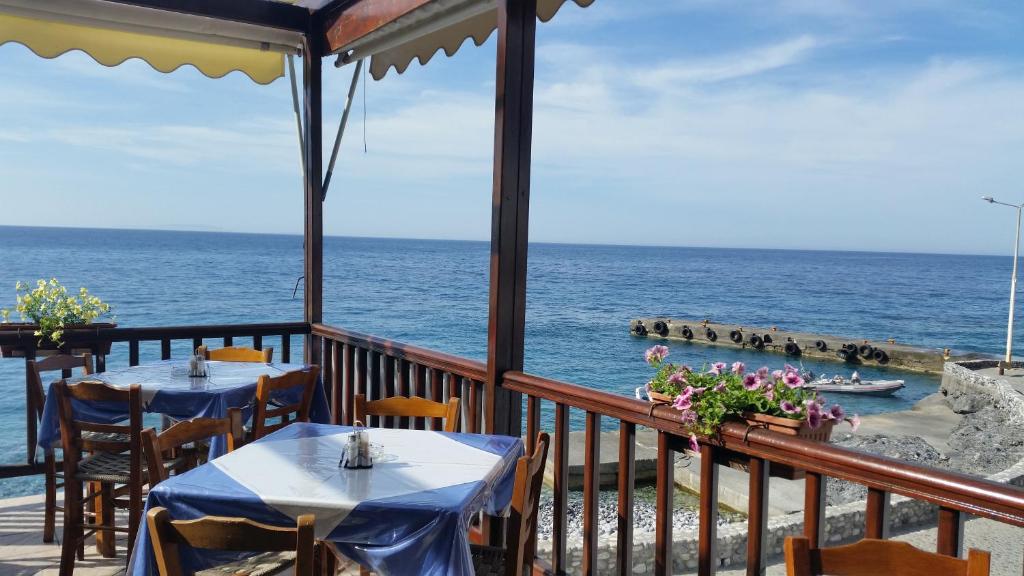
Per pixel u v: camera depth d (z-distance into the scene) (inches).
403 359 170.7
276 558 110.2
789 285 3703.3
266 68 218.5
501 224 134.6
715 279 3895.2
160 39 201.5
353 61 203.0
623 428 113.7
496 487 108.0
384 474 100.0
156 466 104.7
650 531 369.1
